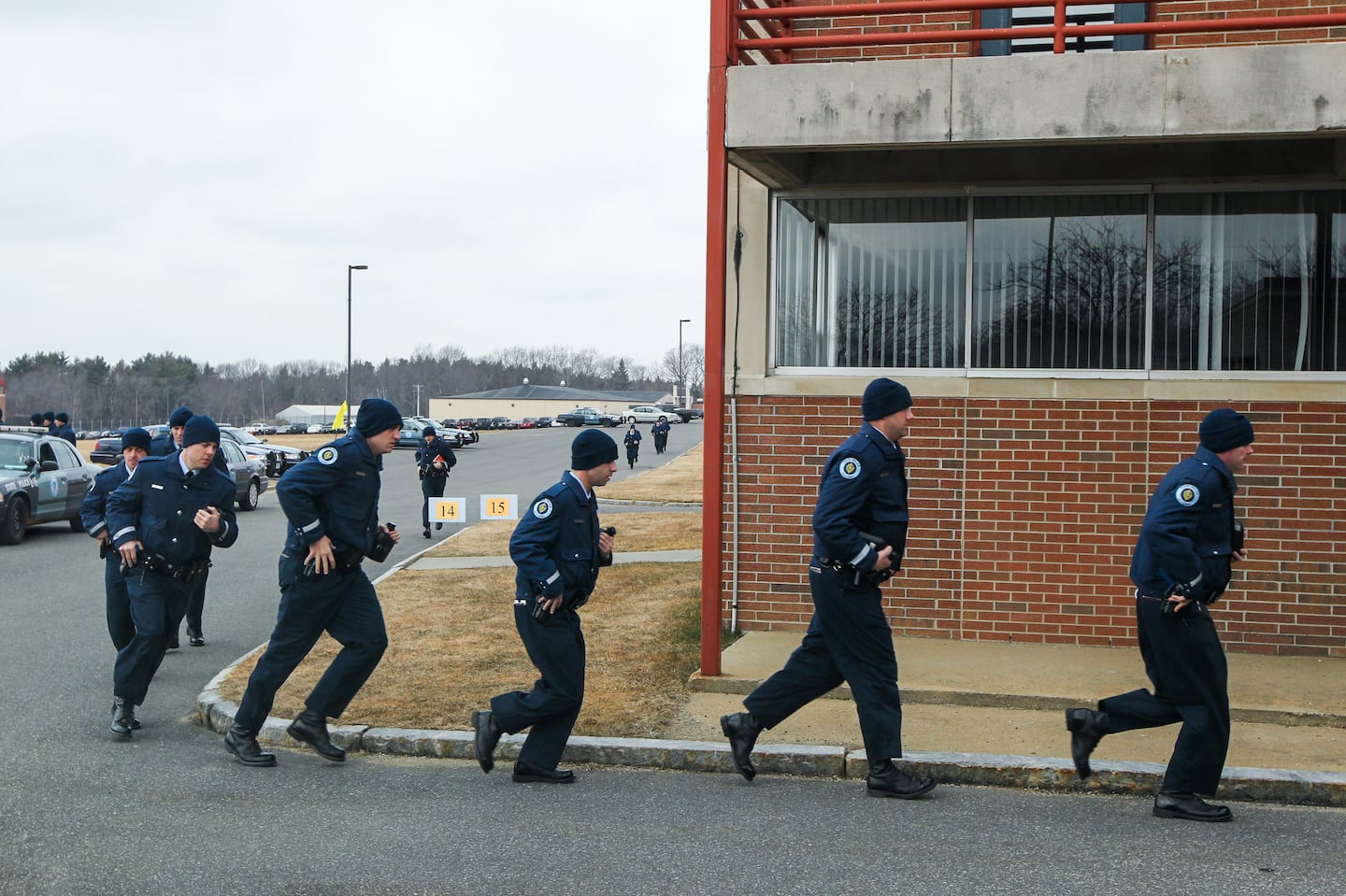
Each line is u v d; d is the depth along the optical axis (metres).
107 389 143.75
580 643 6.45
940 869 5.10
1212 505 5.73
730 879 5.00
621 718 7.47
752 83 8.13
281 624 6.80
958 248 9.70
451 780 6.55
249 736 6.83
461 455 49.19
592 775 6.69
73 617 11.73
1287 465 8.75
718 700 7.93
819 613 6.15
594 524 6.46
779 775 6.67
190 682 9.07
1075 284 9.48
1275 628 8.79
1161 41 9.42
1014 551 9.22
